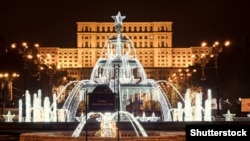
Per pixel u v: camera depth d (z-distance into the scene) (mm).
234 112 88438
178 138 29750
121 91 60812
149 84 62625
